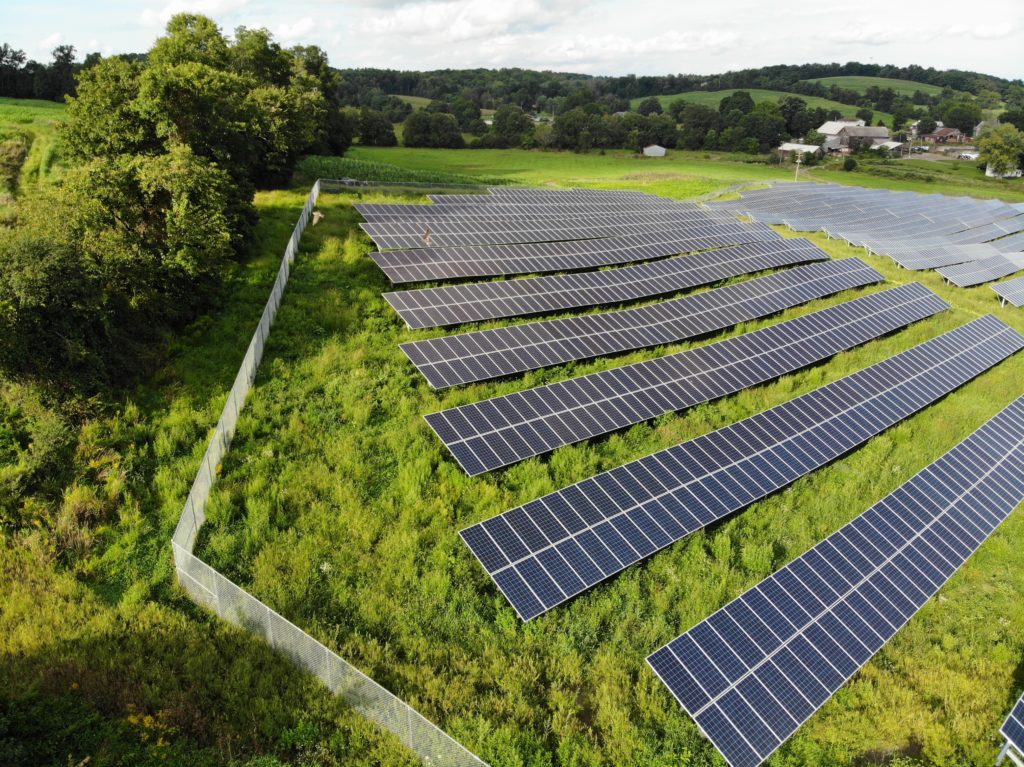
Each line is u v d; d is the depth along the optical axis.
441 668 16.02
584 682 16.20
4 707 13.64
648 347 34.38
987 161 151.62
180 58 52.44
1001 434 27.77
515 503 21.83
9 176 50.28
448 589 18.16
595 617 17.61
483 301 36.50
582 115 176.50
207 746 13.68
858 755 14.83
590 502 20.95
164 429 24.06
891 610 18.41
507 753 13.92
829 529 22.11
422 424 25.48
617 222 61.12
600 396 27.70
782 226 66.62
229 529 19.83
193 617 16.88
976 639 18.27
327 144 94.00
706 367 31.47
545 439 24.81
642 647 17.08
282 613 16.75
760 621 17.20
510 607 17.91
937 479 24.00
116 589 17.58
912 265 53.34
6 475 20.38
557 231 54.78
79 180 32.44
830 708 15.87
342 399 26.89
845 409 28.83
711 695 15.23
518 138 176.50
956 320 42.94
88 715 13.89
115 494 20.53
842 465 26.12
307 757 13.63
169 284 30.88
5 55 105.38
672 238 55.16
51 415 22.95
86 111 41.75
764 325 39.06
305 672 15.30
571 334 33.59
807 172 144.12
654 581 19.31
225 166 42.56
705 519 21.42
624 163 146.75
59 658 15.02
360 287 37.94
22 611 16.34
